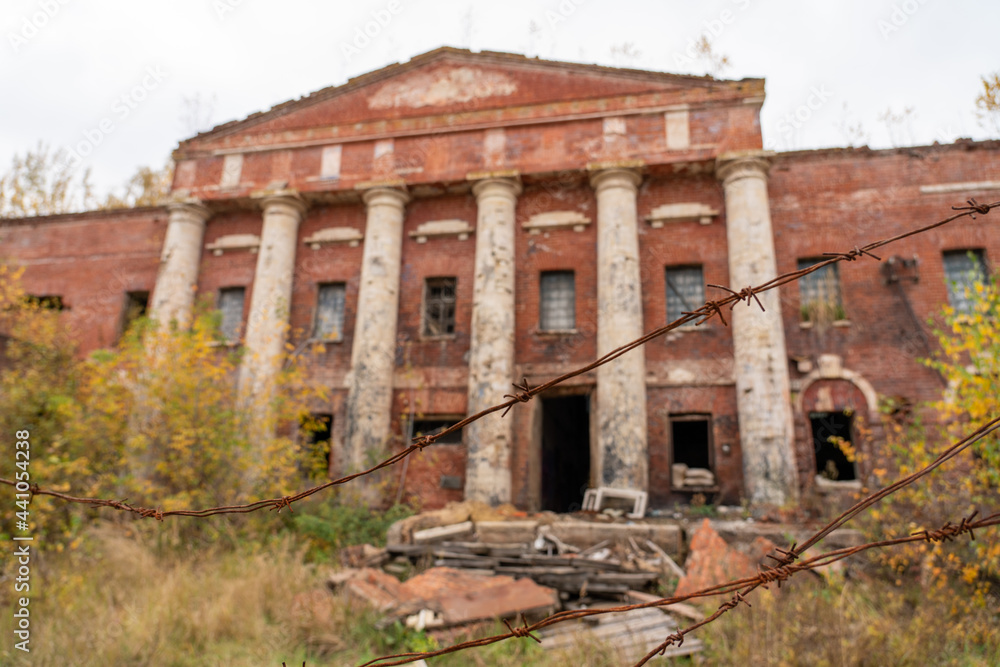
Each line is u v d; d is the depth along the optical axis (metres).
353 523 13.35
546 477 18.09
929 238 15.34
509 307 16.73
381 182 17.97
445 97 18.88
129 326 19.53
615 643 7.68
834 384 15.05
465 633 8.12
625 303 15.80
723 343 15.80
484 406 15.89
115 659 7.20
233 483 12.96
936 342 14.69
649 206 17.05
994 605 8.05
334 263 18.75
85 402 13.62
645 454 15.10
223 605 8.52
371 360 16.89
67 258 21.00
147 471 14.36
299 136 19.12
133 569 9.89
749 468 14.40
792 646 6.89
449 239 18.19
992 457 8.27
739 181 15.90
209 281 19.30
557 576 9.98
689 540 11.66
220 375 13.95
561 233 17.44
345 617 8.55
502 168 17.62
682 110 16.83
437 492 16.20
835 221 15.88
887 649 6.84
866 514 10.48
